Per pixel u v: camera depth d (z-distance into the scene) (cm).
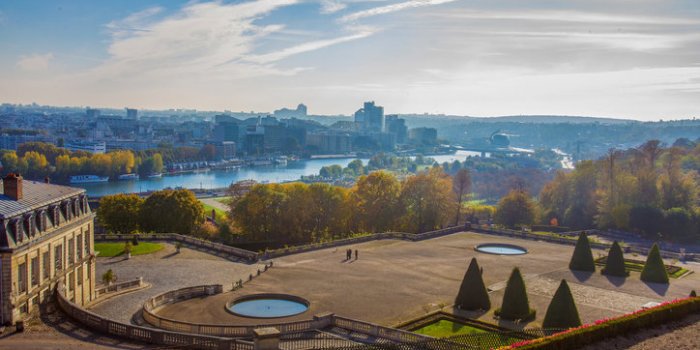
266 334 5906
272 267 13075
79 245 9938
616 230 19888
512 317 9312
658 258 12362
